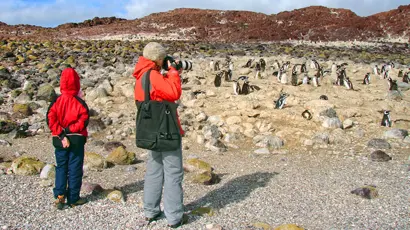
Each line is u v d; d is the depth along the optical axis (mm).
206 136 8953
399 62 25203
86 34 51844
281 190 5863
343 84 15625
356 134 9117
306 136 8930
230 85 15414
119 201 5336
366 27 50531
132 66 19109
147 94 4398
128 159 7125
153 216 4785
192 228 4629
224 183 6199
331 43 46250
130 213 4996
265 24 53469
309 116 10125
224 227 4664
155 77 4391
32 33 52625
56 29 56438
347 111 10648
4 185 5672
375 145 8258
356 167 7008
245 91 13602
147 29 53844
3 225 4551
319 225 4766
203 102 11836
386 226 4719
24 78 15352
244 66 21203
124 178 6352
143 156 7648
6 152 7566
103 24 60094
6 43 30234
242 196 5645
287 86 14992
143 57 4578
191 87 14680
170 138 4375
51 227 4586
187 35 51688
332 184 6113
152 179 4691
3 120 9031
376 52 33062
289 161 7430
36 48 26406
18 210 4945
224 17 56281
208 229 4578
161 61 4590
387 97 13234
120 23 59094
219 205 5340
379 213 5078
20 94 12164
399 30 49062
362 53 30531
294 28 51656
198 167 6453
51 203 5203
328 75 18453
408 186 5996
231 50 30578
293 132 9141
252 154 7828
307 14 55062
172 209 4594
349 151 8039
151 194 4699
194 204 5367
